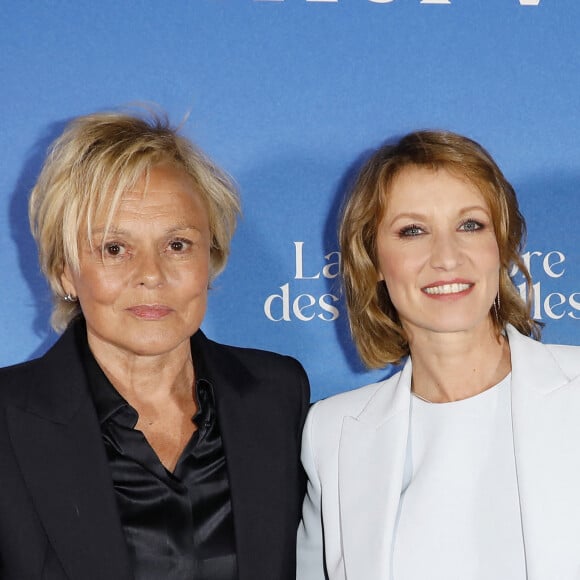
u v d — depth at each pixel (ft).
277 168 8.00
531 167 8.01
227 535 5.72
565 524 5.41
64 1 7.84
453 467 5.98
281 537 5.83
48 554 5.36
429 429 6.19
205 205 6.01
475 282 6.02
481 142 8.00
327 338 8.14
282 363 6.59
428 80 7.98
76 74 7.88
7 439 5.55
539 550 5.36
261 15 7.93
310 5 7.94
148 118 7.86
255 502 5.81
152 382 5.93
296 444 6.31
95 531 5.35
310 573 6.47
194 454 5.85
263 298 8.07
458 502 5.84
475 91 7.98
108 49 7.88
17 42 7.84
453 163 6.08
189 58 7.91
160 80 7.91
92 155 5.58
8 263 7.91
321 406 6.64
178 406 6.02
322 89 7.98
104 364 5.94
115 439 5.68
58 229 5.70
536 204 8.00
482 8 7.97
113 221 5.50
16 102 7.86
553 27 7.98
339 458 6.36
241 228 8.02
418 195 6.09
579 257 8.01
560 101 8.00
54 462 5.48
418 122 7.99
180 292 5.67
